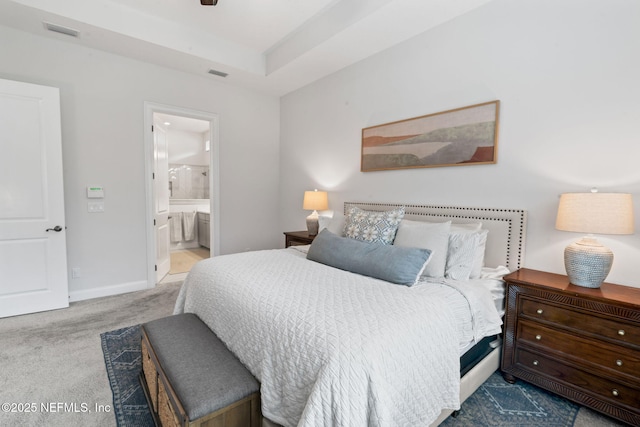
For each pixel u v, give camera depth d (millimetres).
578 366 1635
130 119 3416
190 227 6352
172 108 3693
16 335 2408
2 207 2648
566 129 1999
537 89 2111
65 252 2951
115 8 2793
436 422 1425
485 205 2402
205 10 2871
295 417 1139
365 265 1968
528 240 2184
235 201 4355
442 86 2633
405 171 2971
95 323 2654
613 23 1811
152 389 1567
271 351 1274
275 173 4746
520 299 1849
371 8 2453
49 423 1524
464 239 2072
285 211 4680
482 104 2367
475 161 2424
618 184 1817
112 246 3387
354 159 3508
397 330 1214
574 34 1949
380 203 3219
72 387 1805
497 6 2275
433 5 2355
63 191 2943
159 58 3352
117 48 3129
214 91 4031
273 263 2223
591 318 1584
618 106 1807
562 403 1717
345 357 1050
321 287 1658
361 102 3381
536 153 2131
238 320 1512
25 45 2816
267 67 3795
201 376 1282
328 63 3449
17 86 2656
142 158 3531
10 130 2648
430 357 1288
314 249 2375
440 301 1531
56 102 2834
